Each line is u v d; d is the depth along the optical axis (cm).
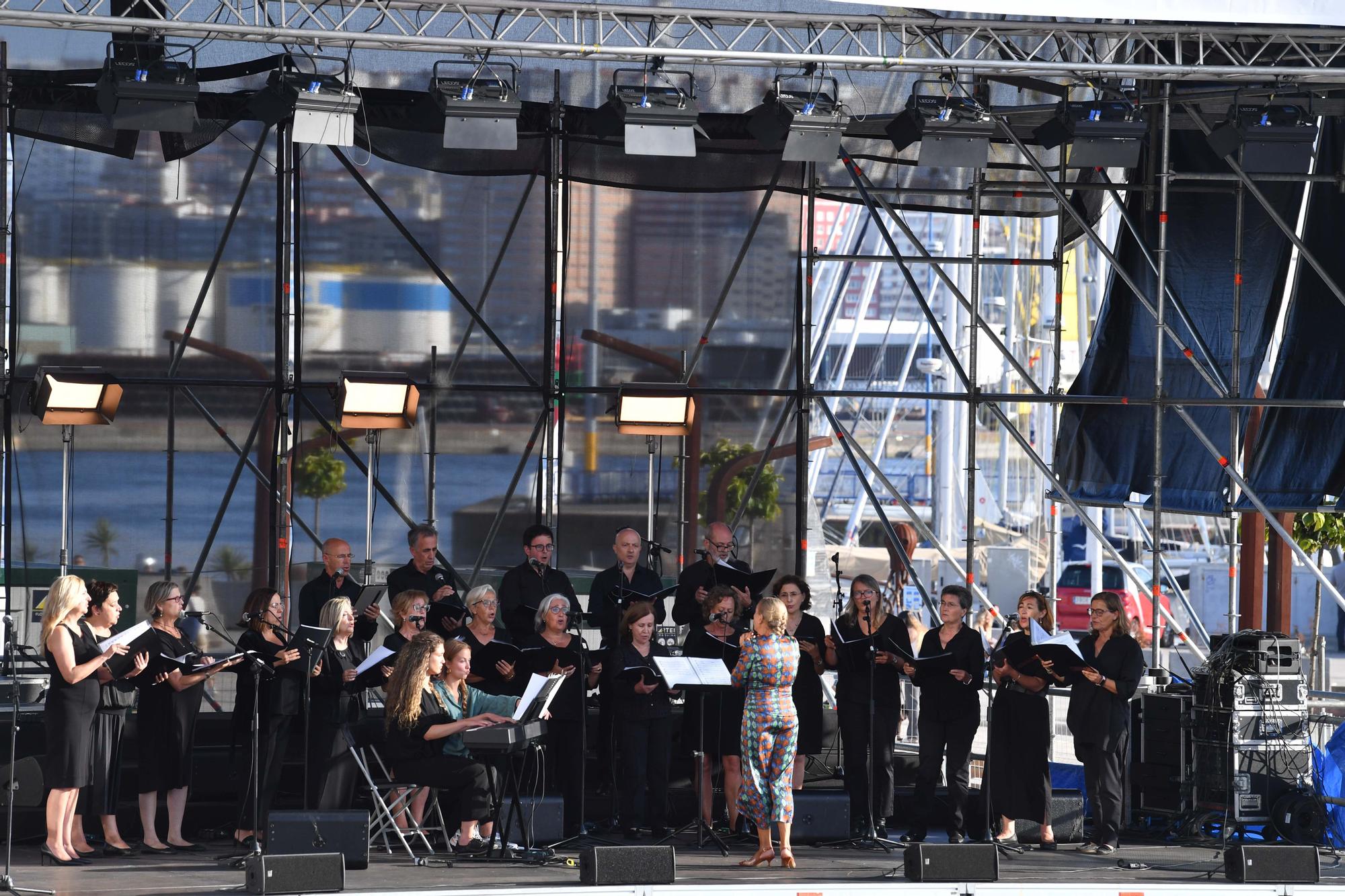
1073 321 6041
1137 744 2534
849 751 2350
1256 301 3012
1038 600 2331
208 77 2797
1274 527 2698
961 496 6975
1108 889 2014
